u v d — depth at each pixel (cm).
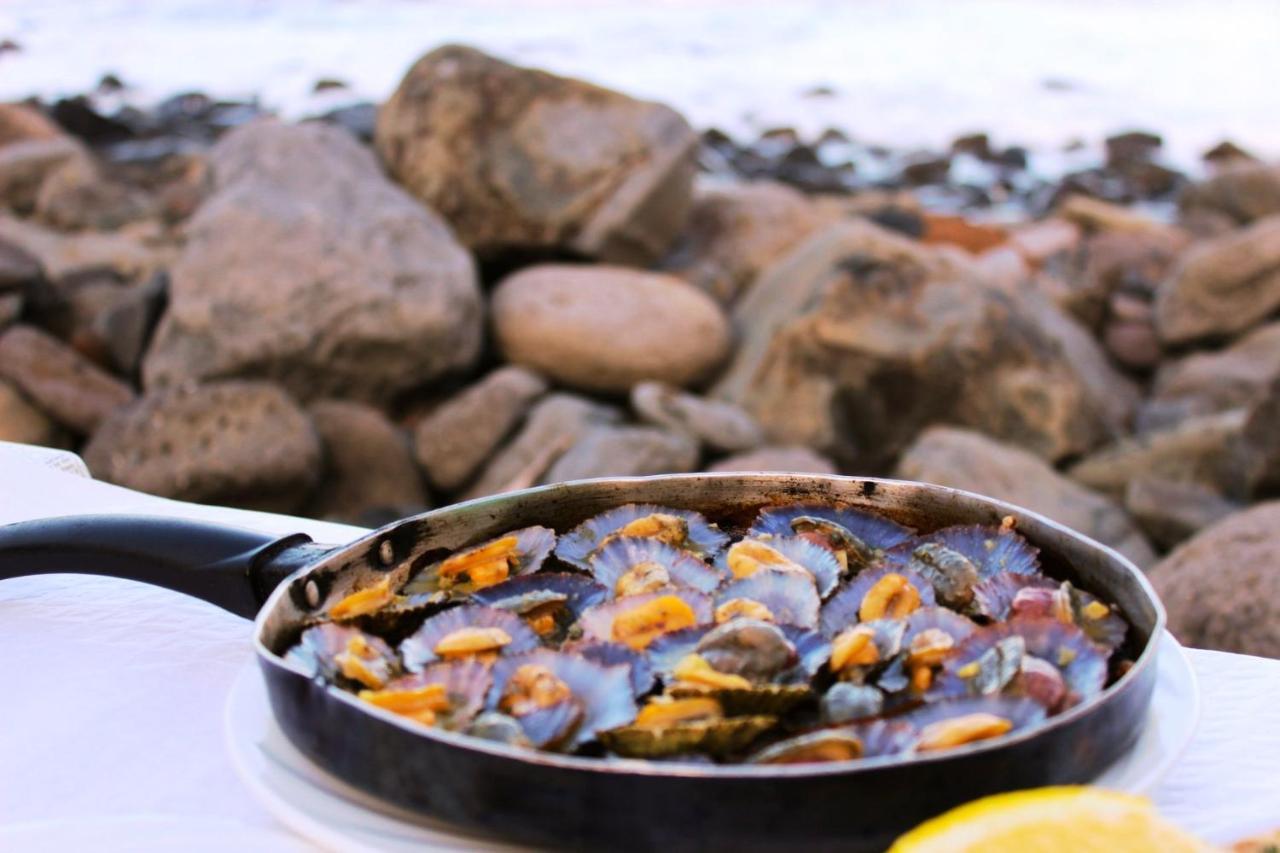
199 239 441
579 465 387
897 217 752
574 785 63
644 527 95
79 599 107
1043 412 427
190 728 88
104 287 502
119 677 94
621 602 84
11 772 83
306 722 72
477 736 70
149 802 79
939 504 95
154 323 452
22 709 90
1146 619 77
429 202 505
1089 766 68
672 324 452
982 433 430
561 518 98
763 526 97
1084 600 82
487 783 65
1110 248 638
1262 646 189
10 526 102
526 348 456
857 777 62
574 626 84
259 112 1348
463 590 89
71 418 416
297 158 479
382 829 69
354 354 427
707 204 565
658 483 99
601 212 505
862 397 433
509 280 484
